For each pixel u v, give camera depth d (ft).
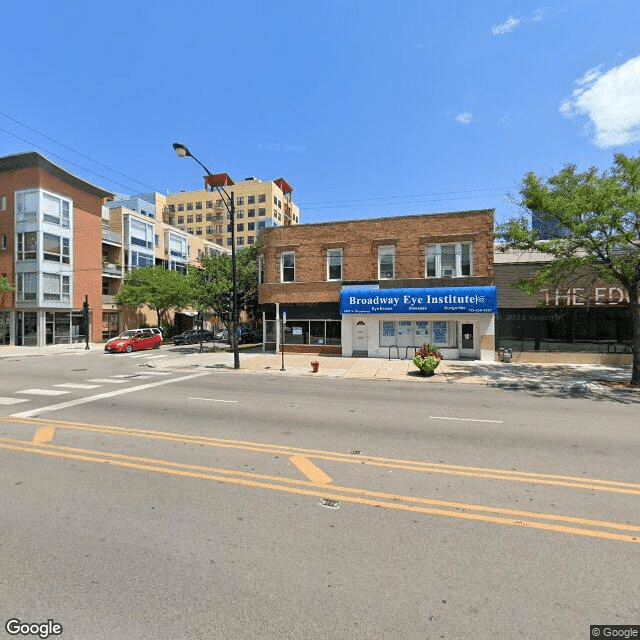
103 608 9.05
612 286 61.41
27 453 20.18
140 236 146.10
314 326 75.20
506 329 65.77
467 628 8.45
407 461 19.13
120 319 138.62
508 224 45.21
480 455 20.06
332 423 26.66
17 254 106.11
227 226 291.17
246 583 9.94
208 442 22.20
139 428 25.23
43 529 12.60
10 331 108.47
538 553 11.30
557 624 8.57
